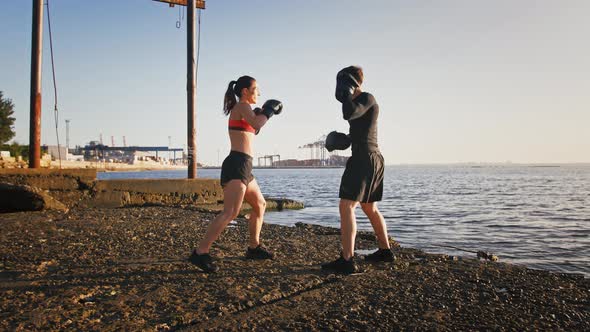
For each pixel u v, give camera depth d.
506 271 4.04
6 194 8.41
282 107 3.97
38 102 10.98
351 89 3.81
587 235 10.59
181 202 11.95
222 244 5.16
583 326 2.67
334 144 4.06
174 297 3.09
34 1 10.87
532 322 2.73
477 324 2.68
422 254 4.90
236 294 3.16
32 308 2.82
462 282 3.63
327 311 2.88
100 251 4.65
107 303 2.95
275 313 2.83
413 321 2.72
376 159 4.03
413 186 47.22
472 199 25.48
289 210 15.95
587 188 42.06
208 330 2.53
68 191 10.45
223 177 3.86
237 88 3.97
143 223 6.89
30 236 5.49
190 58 13.24
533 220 14.11
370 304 3.04
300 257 4.54
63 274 3.68
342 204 3.95
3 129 52.66
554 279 3.77
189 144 13.15
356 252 5.05
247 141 3.91
